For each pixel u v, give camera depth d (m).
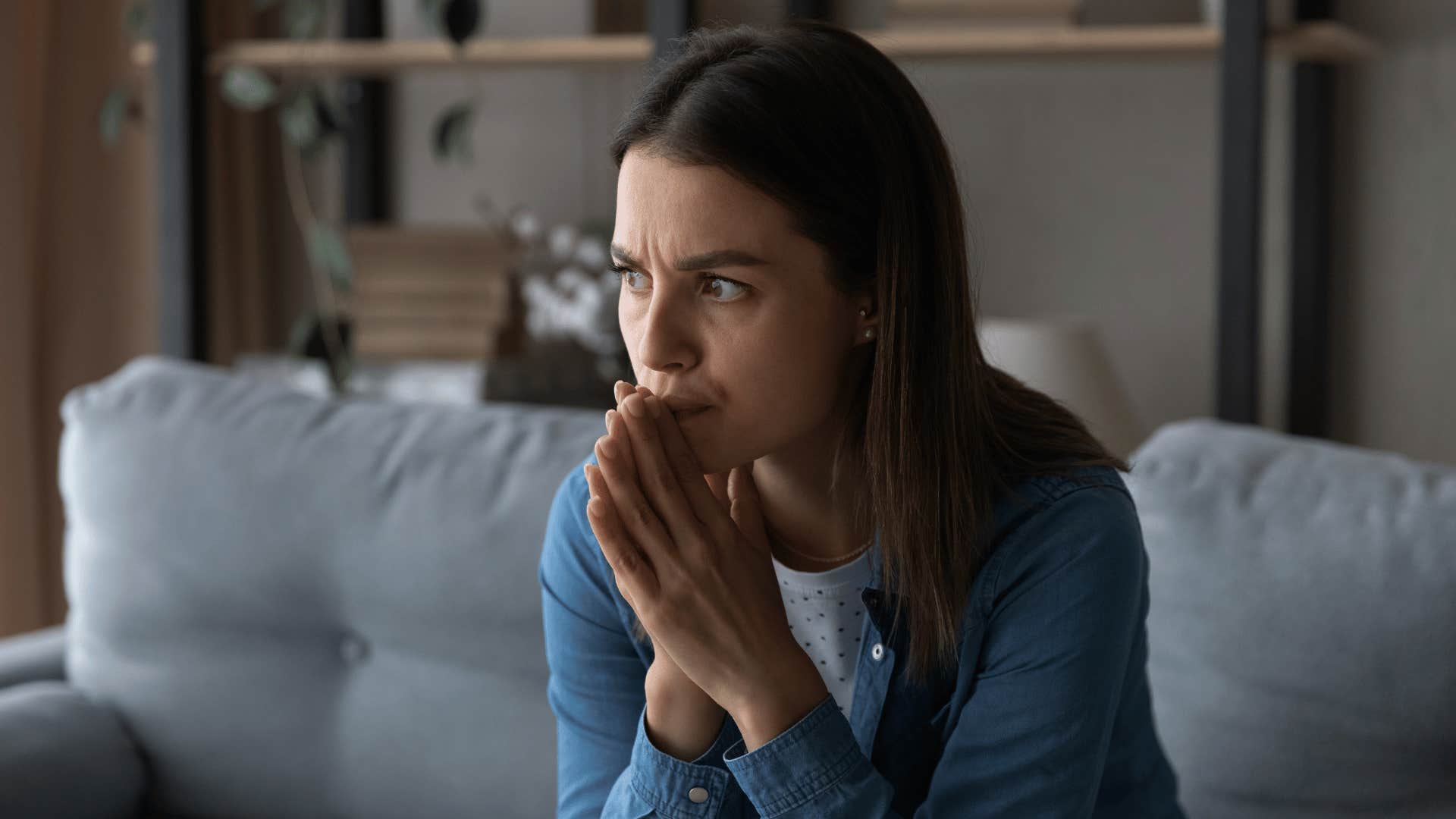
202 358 2.19
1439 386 2.14
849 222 0.73
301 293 2.62
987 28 1.91
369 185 2.55
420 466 1.44
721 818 0.86
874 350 0.80
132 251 2.40
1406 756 1.09
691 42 0.78
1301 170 2.13
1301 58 2.04
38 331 2.31
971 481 0.80
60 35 2.32
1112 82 2.25
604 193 2.49
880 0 2.31
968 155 2.34
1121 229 2.27
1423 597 1.09
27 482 2.22
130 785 1.48
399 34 2.16
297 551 1.44
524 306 2.20
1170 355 2.27
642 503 0.76
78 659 1.54
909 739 0.87
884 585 0.85
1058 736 0.80
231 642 1.48
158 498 1.50
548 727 1.35
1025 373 1.90
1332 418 2.21
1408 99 2.11
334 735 1.44
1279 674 1.13
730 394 0.74
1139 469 1.26
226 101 2.49
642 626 0.92
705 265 0.71
